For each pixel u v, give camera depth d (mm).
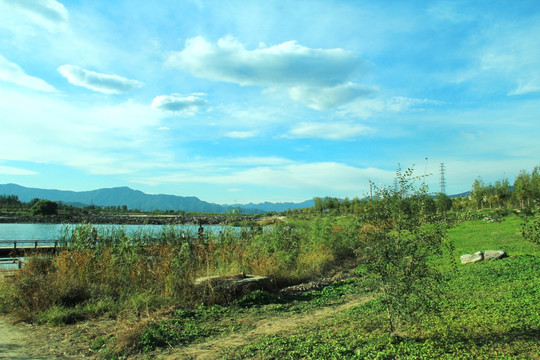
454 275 12273
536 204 16688
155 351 6734
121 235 15258
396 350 5867
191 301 10125
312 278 15289
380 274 6336
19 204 119750
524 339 5879
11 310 9398
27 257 13008
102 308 9406
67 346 7051
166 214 90125
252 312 9664
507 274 11781
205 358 6227
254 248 16031
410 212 6453
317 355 5922
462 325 6840
